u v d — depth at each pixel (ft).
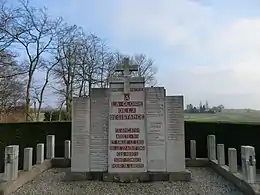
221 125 45.03
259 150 40.24
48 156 39.83
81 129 29.68
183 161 28.86
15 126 49.57
